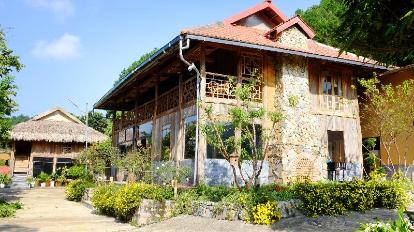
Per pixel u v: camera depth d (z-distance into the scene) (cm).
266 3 1884
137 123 2344
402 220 557
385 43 620
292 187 1284
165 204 1359
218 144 1277
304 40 1806
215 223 1143
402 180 1422
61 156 3697
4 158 3972
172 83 2188
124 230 1267
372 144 1941
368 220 1077
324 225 1035
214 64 1858
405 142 1805
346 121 1836
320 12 3098
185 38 1405
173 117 1770
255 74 1617
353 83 1895
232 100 1568
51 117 4050
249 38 1639
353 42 627
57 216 1695
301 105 1698
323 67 1838
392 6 591
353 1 617
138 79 1995
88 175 2606
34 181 3459
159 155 1888
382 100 1691
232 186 1432
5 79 1894
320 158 1709
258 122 1609
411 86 1725
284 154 1608
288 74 1695
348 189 1209
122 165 1939
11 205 1903
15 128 3544
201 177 1434
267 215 1096
